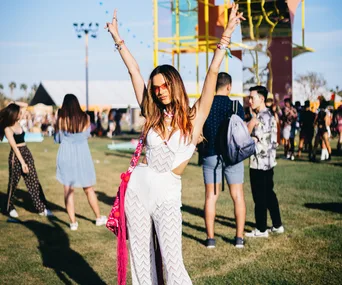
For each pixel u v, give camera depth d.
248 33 17.16
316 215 7.00
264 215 5.96
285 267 4.84
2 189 10.56
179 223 3.30
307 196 8.44
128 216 3.36
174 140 3.27
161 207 3.25
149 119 3.34
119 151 20.00
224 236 6.12
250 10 16.53
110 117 33.16
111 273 4.88
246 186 9.98
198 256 5.30
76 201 8.77
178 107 3.29
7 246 5.88
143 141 3.40
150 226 3.35
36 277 4.76
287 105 15.39
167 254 3.25
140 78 3.83
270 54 17.41
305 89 38.66
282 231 6.16
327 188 9.25
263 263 4.98
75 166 6.68
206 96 3.36
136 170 3.37
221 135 5.54
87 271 4.94
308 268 4.78
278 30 17.11
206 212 5.65
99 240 6.11
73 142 6.69
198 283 4.43
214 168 5.62
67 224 7.05
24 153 7.58
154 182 3.27
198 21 16.28
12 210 7.57
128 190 3.35
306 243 5.64
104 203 8.59
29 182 7.64
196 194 9.23
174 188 3.30
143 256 3.35
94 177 6.83
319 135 14.60
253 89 6.01
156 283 3.43
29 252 5.60
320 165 13.33
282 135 15.57
